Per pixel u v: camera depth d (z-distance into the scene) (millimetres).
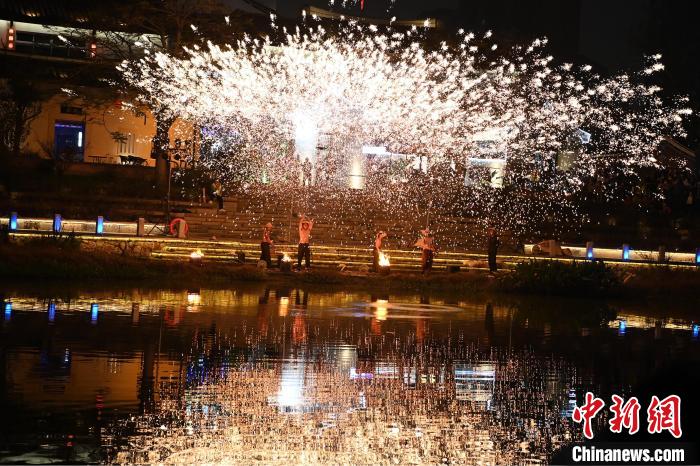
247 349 14273
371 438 9555
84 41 43906
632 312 23406
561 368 13898
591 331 18562
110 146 45844
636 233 40781
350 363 13523
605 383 12844
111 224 33000
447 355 14641
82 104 44906
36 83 42750
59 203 36000
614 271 30641
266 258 28984
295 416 10289
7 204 34594
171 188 39406
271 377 12250
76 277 24656
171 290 23078
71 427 9398
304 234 29219
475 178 46062
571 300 26203
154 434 9328
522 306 23562
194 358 13258
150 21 41344
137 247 29891
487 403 11383
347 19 46250
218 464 8492
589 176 46844
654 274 32188
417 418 10484
